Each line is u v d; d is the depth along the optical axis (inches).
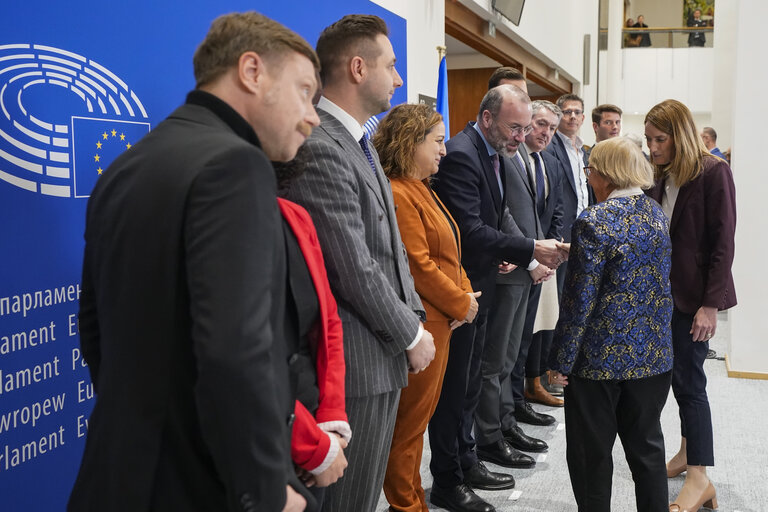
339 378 52.4
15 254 58.3
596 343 83.5
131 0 71.3
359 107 71.5
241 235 37.3
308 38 106.2
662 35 687.7
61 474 63.8
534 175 144.4
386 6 138.0
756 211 182.9
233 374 35.7
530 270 121.6
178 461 39.5
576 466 86.7
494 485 115.6
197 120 42.2
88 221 43.4
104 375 39.7
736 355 188.7
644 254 82.4
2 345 57.2
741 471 125.4
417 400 92.8
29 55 59.3
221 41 43.6
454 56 290.0
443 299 91.1
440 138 94.9
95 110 66.8
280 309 42.1
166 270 38.0
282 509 38.9
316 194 63.3
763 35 176.6
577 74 419.8
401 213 91.6
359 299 64.4
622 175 84.2
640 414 86.5
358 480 68.9
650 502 87.3
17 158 58.3
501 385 133.1
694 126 106.5
